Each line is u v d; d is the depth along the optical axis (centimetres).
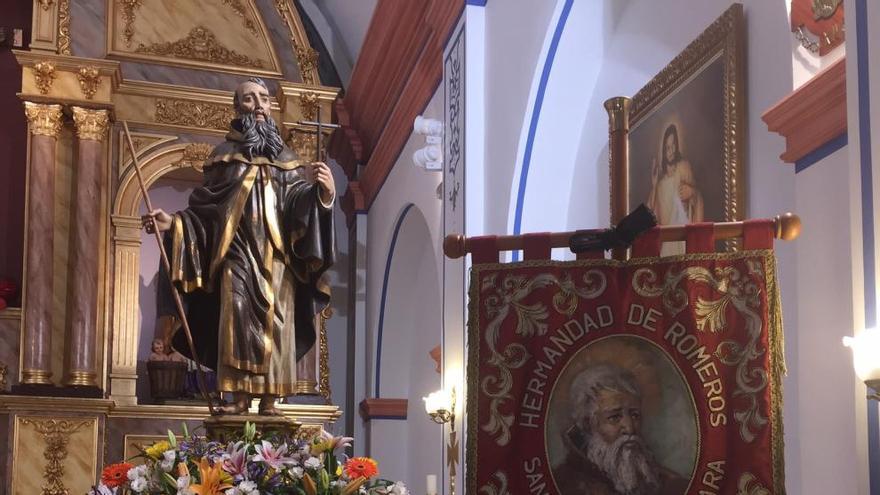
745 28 602
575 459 437
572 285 452
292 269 568
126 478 477
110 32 1177
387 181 1271
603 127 777
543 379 446
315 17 1430
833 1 498
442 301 930
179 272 548
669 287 444
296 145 1185
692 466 428
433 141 988
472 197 877
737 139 593
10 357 1132
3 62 1259
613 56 780
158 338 1173
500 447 443
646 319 444
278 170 578
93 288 1093
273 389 546
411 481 1262
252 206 562
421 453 1228
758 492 421
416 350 1284
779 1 566
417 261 1270
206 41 1209
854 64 429
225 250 550
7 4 1278
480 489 441
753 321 435
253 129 581
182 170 1185
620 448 434
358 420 1319
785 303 548
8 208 1225
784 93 557
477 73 899
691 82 648
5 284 1168
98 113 1125
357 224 1377
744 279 439
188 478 446
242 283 549
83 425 1057
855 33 429
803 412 482
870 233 412
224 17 1222
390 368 1292
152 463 477
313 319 573
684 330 439
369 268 1355
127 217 1130
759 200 579
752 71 593
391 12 1093
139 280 1203
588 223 791
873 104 415
